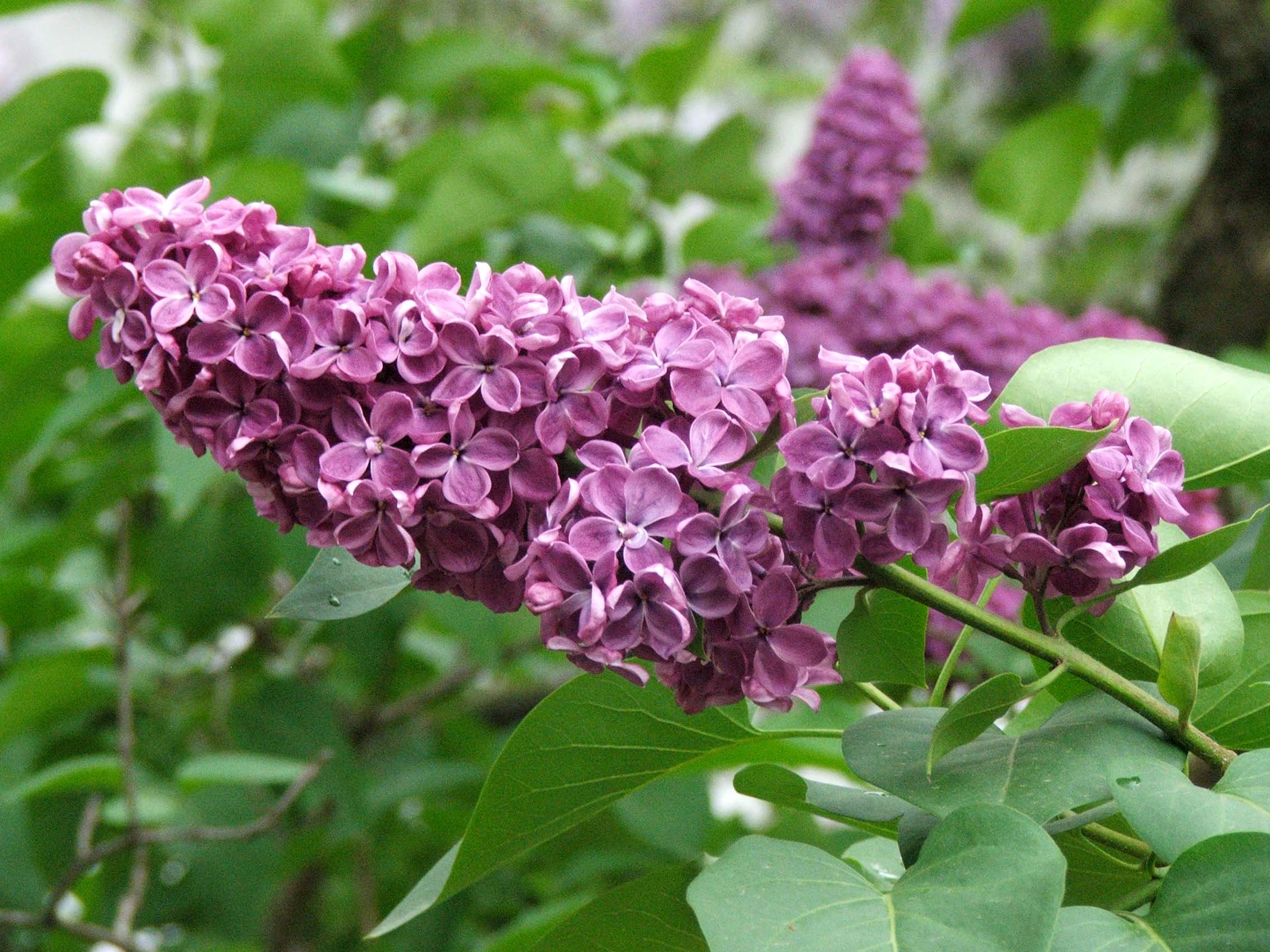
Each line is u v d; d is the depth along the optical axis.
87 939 1.05
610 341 0.64
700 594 0.63
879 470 0.62
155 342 0.64
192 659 1.41
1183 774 0.63
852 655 0.67
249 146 1.29
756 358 0.64
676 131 1.40
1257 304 1.31
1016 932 0.59
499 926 1.47
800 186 1.25
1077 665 0.65
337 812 1.20
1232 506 1.17
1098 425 0.65
